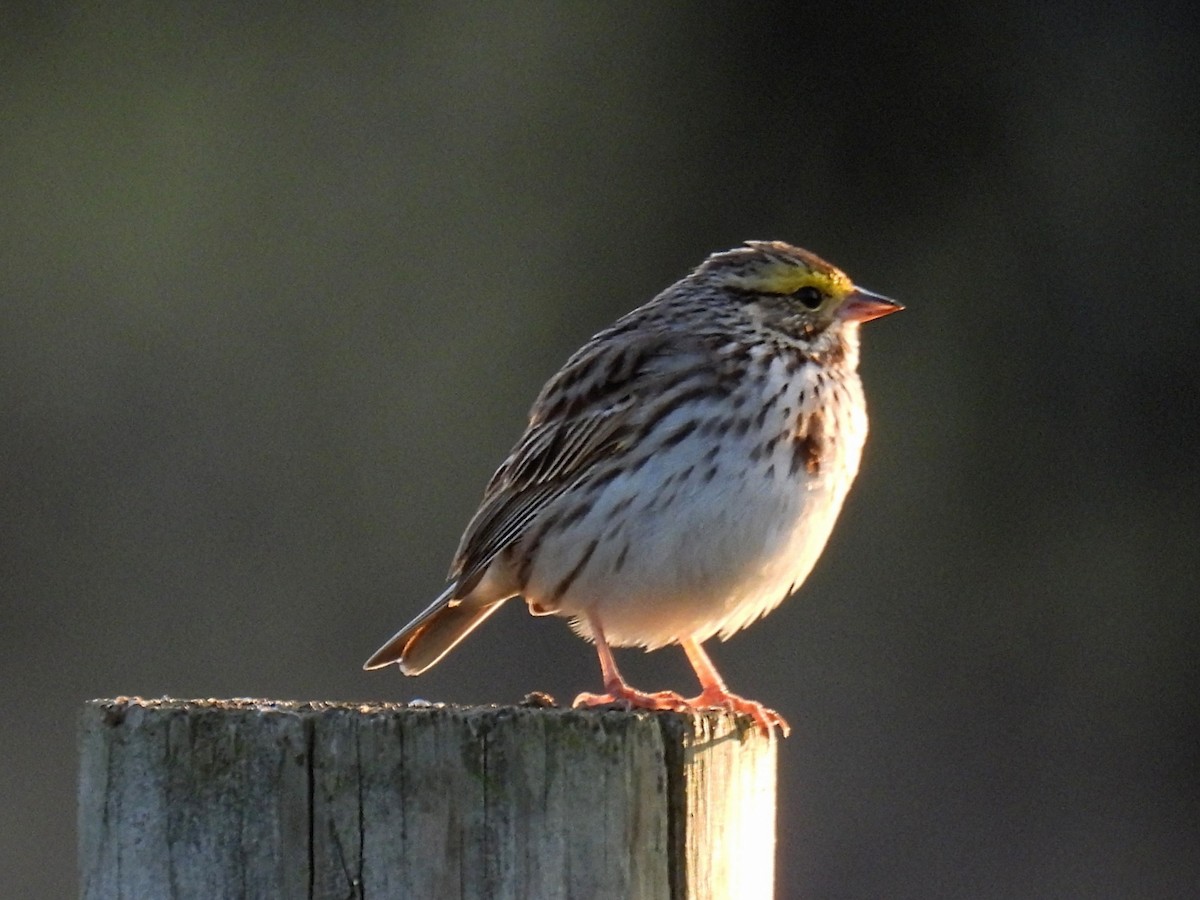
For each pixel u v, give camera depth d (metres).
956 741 15.27
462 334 17.22
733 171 16.98
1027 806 15.15
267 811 6.10
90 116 17.92
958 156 16.53
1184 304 16.00
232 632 16.36
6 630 16.36
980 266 16.30
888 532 15.80
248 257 17.55
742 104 17.03
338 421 17.05
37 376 17.34
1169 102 16.31
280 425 17.08
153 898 6.11
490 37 17.61
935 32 16.69
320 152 17.72
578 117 17.34
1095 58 16.45
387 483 16.77
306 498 16.77
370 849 6.10
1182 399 15.89
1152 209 16.19
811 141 16.81
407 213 17.45
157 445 17.06
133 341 17.41
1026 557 15.77
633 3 17.34
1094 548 15.72
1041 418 15.98
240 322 17.41
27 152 17.88
